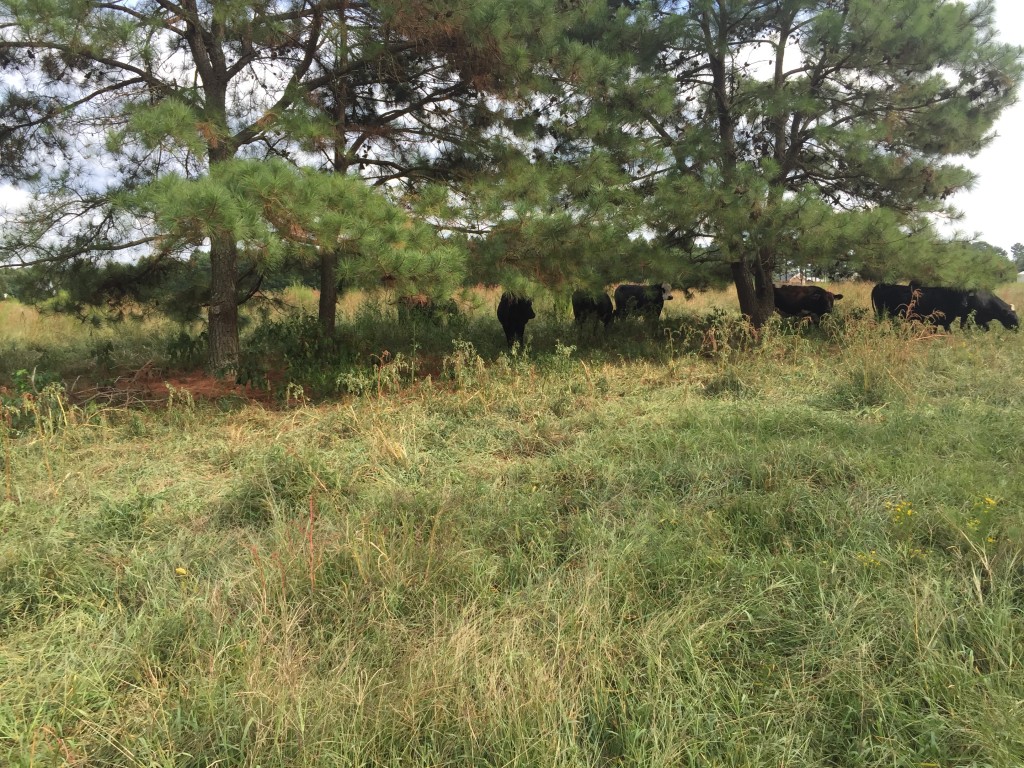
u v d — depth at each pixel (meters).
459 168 8.79
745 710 2.29
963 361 7.70
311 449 4.61
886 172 9.79
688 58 10.16
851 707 2.26
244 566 3.21
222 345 7.69
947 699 2.25
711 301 17.23
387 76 8.05
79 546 3.32
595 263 8.05
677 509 3.73
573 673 2.41
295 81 7.20
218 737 2.11
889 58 9.44
